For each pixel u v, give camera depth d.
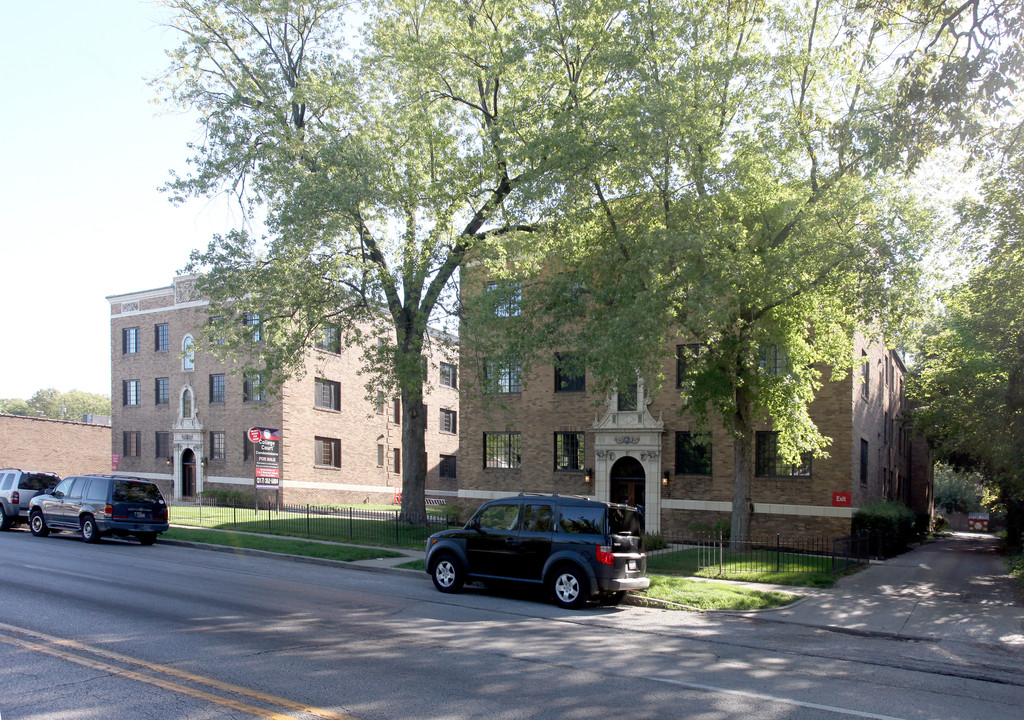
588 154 17.55
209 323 23.06
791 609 14.19
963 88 12.76
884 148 14.03
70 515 22.52
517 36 19.88
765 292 17.70
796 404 19.81
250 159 22.11
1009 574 20.86
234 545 21.47
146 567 16.69
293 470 39.94
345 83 22.36
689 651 10.05
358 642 9.55
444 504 47.34
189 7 23.36
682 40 18.25
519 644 9.91
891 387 38.56
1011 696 8.50
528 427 29.67
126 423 46.19
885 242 17.20
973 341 21.38
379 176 20.50
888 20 14.57
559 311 19.45
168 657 8.37
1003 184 16.50
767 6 18.89
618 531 13.50
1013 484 27.36
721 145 18.16
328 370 42.97
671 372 27.19
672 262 16.94
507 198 21.67
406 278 22.47
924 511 49.59
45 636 9.28
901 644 11.52
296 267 21.66
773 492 25.45
